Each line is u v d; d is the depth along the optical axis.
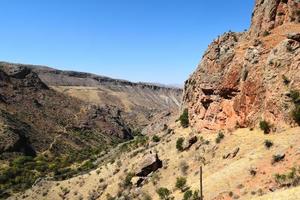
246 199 45.59
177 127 95.25
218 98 72.81
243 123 66.06
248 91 65.44
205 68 78.75
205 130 75.12
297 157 48.41
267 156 52.66
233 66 69.94
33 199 103.69
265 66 63.66
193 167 67.56
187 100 102.44
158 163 77.25
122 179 84.19
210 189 53.47
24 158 187.25
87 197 88.88
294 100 57.06
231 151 61.34
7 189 141.75
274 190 44.66
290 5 70.56
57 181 110.31
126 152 108.19
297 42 61.81
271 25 71.94
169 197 60.56
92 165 134.88
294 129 55.50
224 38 81.25
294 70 59.31
